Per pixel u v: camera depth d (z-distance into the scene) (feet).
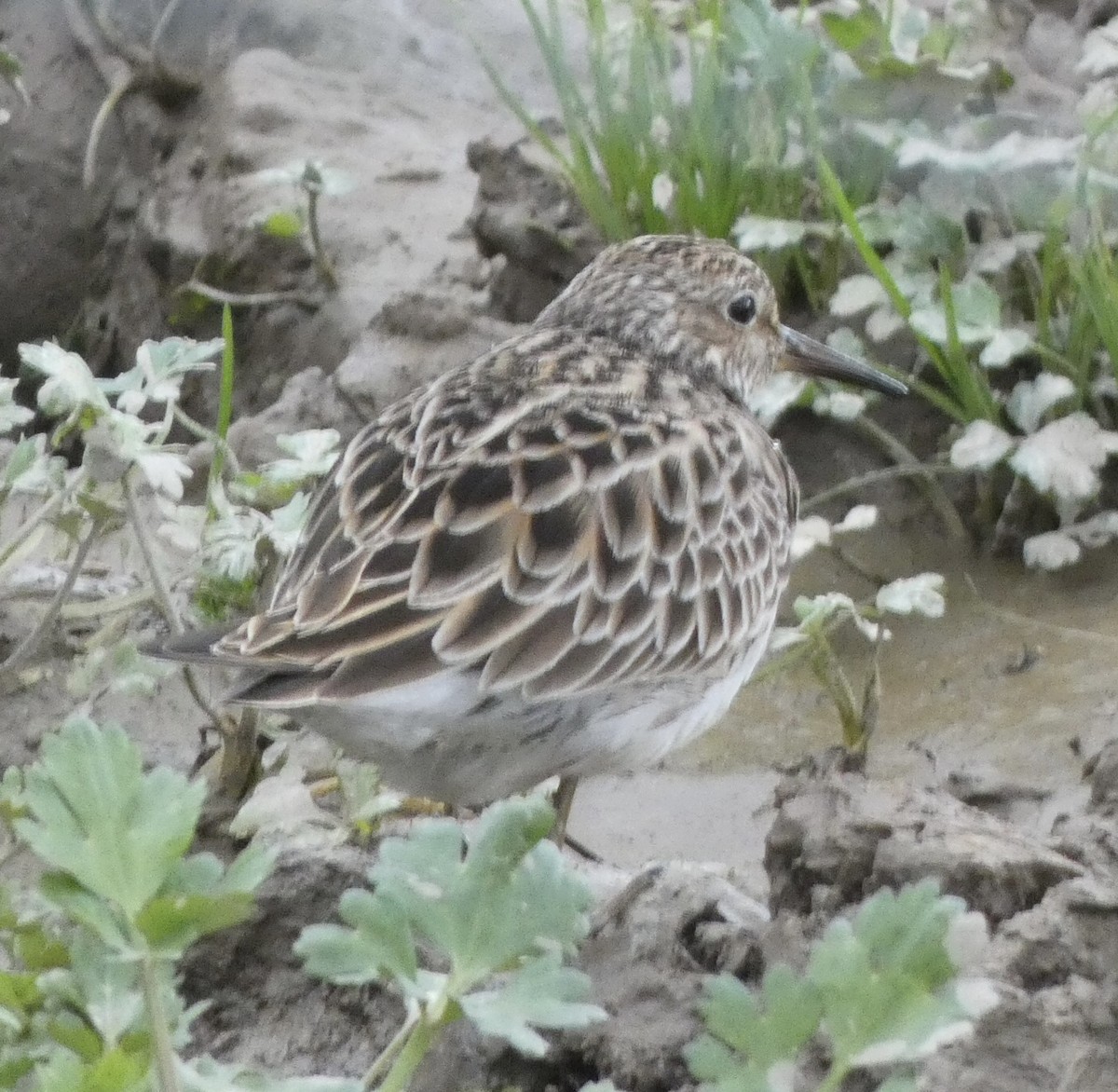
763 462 30.71
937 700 36.94
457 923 20.93
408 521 25.86
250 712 30.12
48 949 23.26
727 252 34.50
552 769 27.27
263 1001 27.53
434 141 53.26
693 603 27.78
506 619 25.39
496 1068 25.57
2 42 57.93
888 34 45.39
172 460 30.25
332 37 56.29
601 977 26.23
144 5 57.06
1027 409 41.01
